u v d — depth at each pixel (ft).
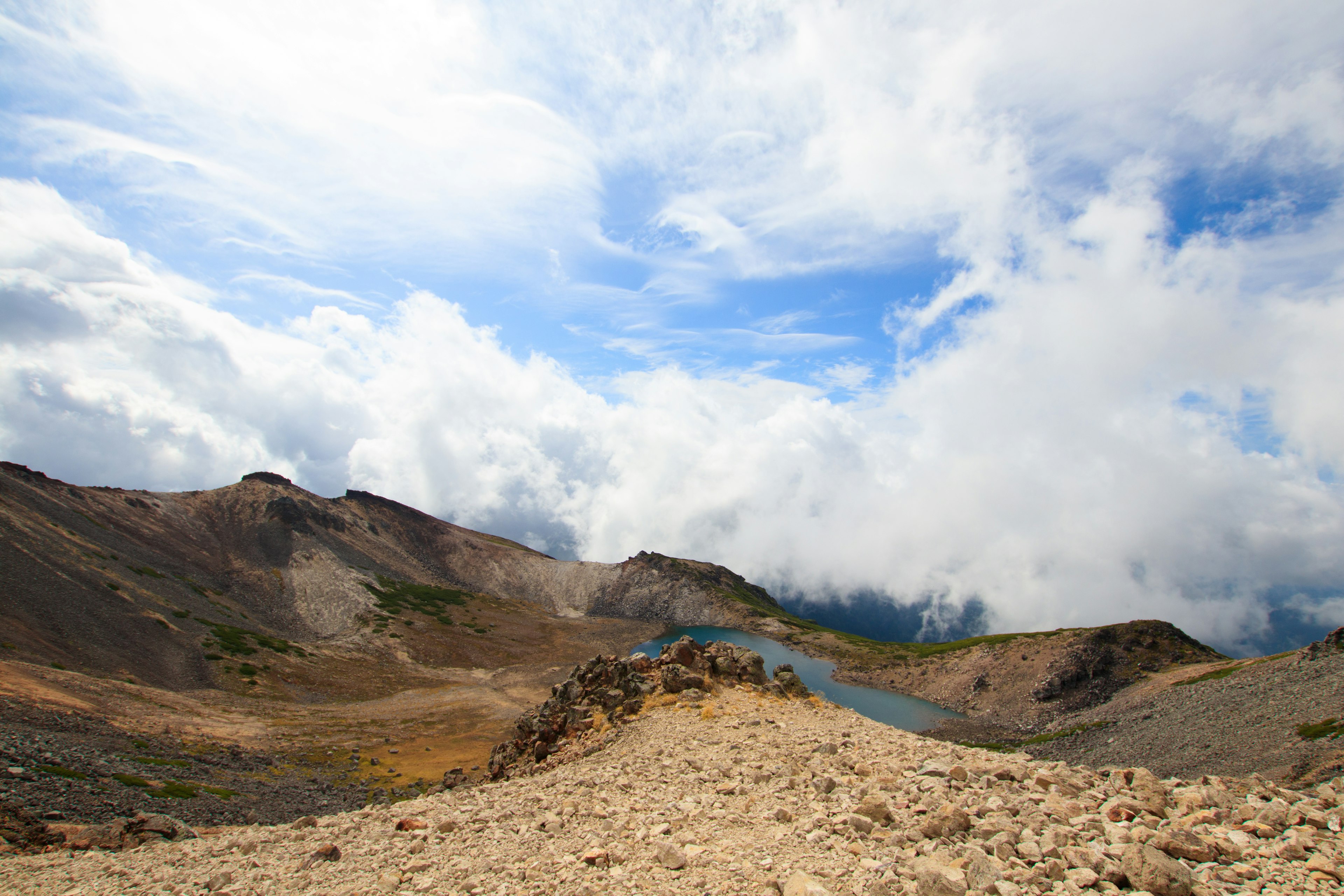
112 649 397.39
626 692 121.39
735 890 35.47
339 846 59.62
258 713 369.91
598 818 56.13
